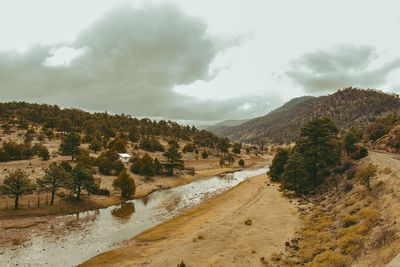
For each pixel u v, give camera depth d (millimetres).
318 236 27719
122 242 32531
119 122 198625
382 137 68938
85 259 27594
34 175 62375
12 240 32469
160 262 25438
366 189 35188
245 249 27562
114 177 73938
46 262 26906
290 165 56469
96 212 46844
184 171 102250
